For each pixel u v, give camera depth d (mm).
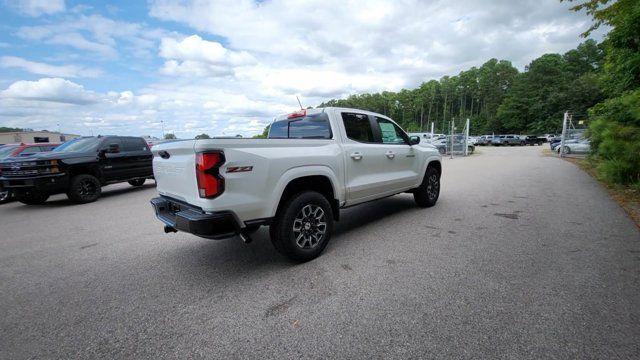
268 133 5191
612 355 1965
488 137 49125
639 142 7555
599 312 2420
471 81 101250
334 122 4215
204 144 2846
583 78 64625
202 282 3230
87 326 2527
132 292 3078
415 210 5969
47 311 2777
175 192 3496
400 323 2381
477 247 3900
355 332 2295
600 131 10344
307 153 3652
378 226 4965
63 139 32094
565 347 2051
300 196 3498
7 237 5219
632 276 2986
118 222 6039
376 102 106500
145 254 4145
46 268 3773
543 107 70062
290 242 3428
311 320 2469
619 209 5527
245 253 4031
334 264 3533
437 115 105062
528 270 3193
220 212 2961
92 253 4258
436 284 2967
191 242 4605
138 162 9852
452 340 2164
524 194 7250
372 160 4641
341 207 4301
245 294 2938
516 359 1961
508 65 99188
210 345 2229
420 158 5770
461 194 7473
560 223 4805
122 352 2197
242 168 3055
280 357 2072
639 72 6410
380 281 3072
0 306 2887
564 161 16266
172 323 2521
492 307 2541
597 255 3508
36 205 8344
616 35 6098
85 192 8312
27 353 2215
